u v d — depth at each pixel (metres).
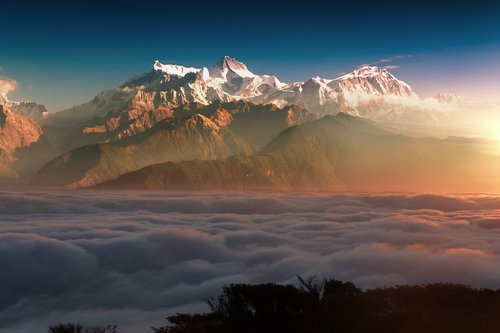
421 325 41.03
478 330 40.62
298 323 42.44
